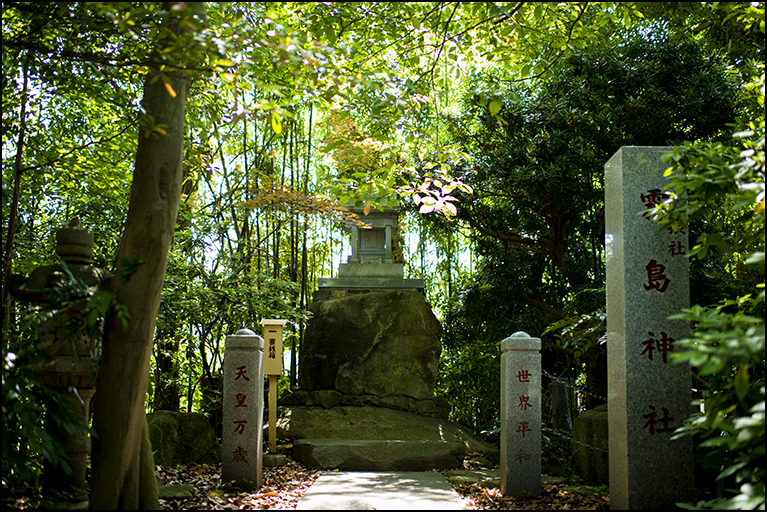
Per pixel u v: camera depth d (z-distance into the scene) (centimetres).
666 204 396
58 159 517
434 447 677
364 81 430
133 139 564
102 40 499
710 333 303
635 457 410
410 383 851
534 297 962
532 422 511
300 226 949
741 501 292
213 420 834
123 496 379
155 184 399
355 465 652
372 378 846
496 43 572
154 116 406
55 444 375
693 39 811
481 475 602
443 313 1022
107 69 412
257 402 526
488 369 901
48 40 474
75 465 428
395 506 447
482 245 977
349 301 889
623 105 784
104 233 650
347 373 846
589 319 614
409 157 620
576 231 952
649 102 779
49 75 480
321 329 881
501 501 484
